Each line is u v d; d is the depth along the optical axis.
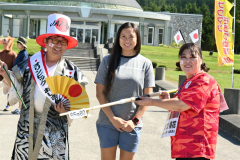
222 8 12.26
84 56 27.02
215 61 28.06
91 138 5.59
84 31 42.91
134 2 50.84
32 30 43.97
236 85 14.35
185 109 2.69
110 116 3.10
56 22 3.11
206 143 2.68
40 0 45.81
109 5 46.31
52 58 3.22
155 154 4.85
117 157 4.69
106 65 3.26
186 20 48.47
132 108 3.17
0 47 29.75
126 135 3.14
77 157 4.59
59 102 3.01
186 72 2.82
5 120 6.63
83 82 3.29
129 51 3.27
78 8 40.81
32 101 3.12
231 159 4.74
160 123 6.95
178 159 2.77
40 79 3.11
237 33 61.66
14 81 3.24
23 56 7.21
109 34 41.94
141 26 44.34
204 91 2.67
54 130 3.10
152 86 3.28
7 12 42.00
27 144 3.12
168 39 48.69
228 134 6.23
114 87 3.15
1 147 4.91
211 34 75.88
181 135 2.74
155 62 24.16
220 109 2.96
